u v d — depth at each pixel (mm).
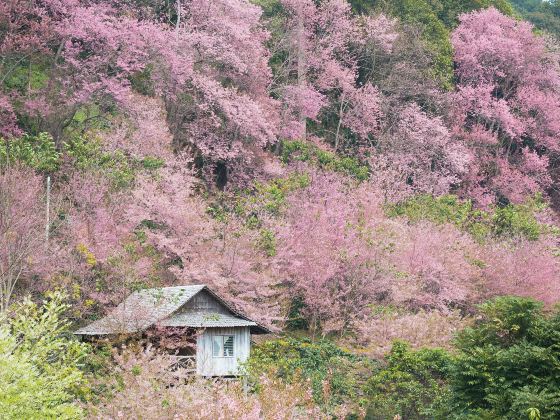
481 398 18859
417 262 36094
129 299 26203
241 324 25672
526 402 16812
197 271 29969
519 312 19422
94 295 26234
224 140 43688
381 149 52094
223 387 19266
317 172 43188
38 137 34250
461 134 56562
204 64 45312
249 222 34625
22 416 12180
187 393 16797
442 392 24250
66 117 38125
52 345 13273
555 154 61438
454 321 33125
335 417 23766
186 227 31688
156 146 37656
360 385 27391
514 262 38312
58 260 26562
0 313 13812
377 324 31984
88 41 39938
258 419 16062
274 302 31703
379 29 54656
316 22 55281
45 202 28766
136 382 17250
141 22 41062
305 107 50031
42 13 39344
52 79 38656
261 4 54750
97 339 23188
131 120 38781
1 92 36469
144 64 40750
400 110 54688
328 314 33531
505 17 64188
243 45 46688
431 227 40125
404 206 44312
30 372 12180
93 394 18203
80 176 31250
